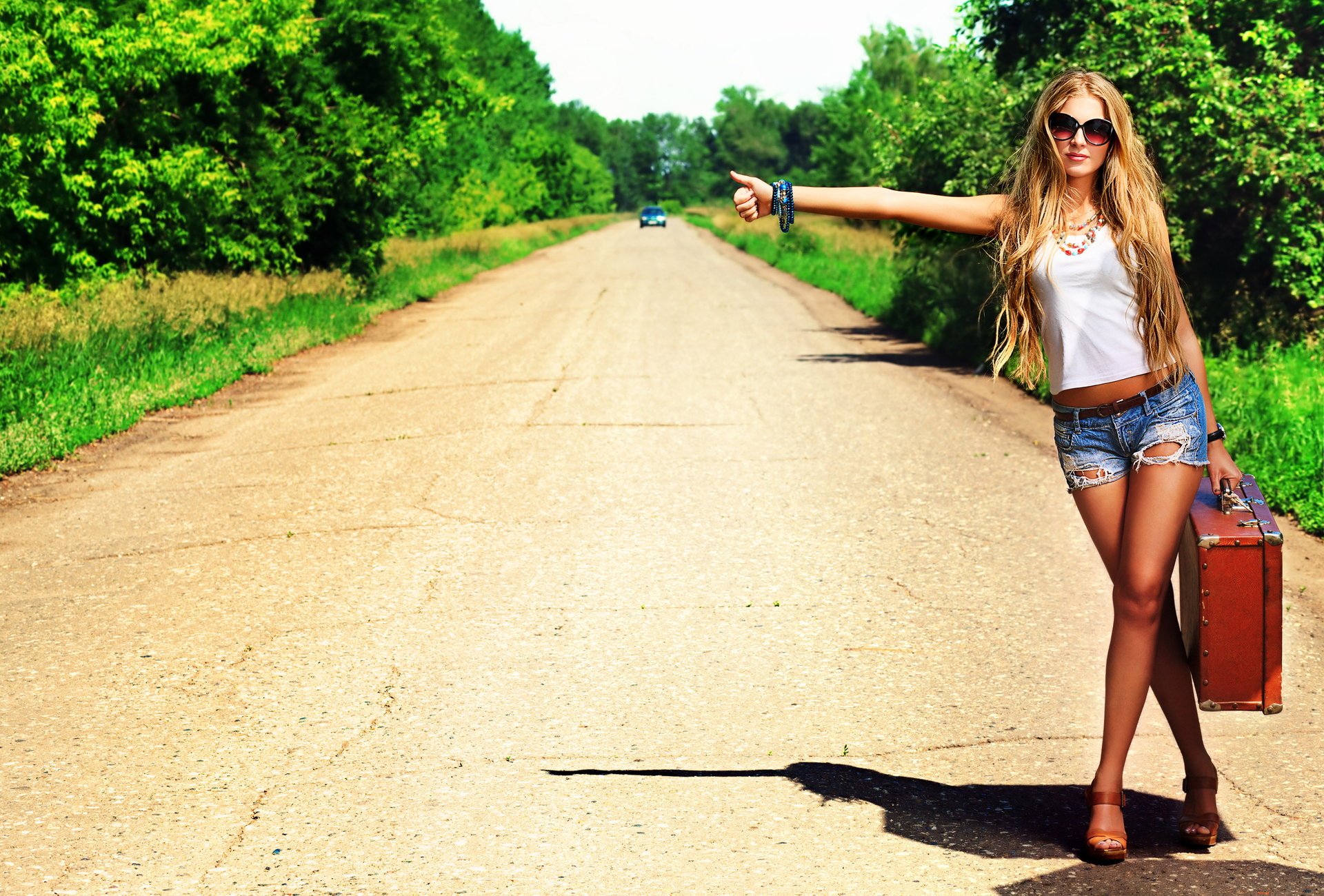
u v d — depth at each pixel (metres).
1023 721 4.04
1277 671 2.98
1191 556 3.10
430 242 38.41
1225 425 8.34
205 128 19.83
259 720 4.18
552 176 88.50
